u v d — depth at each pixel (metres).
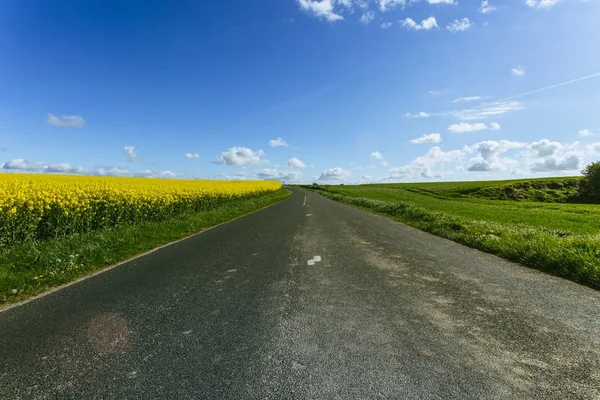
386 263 6.16
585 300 4.11
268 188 44.88
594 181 45.66
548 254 5.82
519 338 3.06
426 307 3.87
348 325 3.36
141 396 2.25
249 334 3.18
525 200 47.22
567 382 2.37
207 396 2.23
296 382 2.37
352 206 24.64
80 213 9.79
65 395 2.28
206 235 9.75
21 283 4.80
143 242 8.08
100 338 3.13
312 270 5.64
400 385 2.32
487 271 5.57
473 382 2.35
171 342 3.04
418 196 45.03
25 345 3.02
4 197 8.20
